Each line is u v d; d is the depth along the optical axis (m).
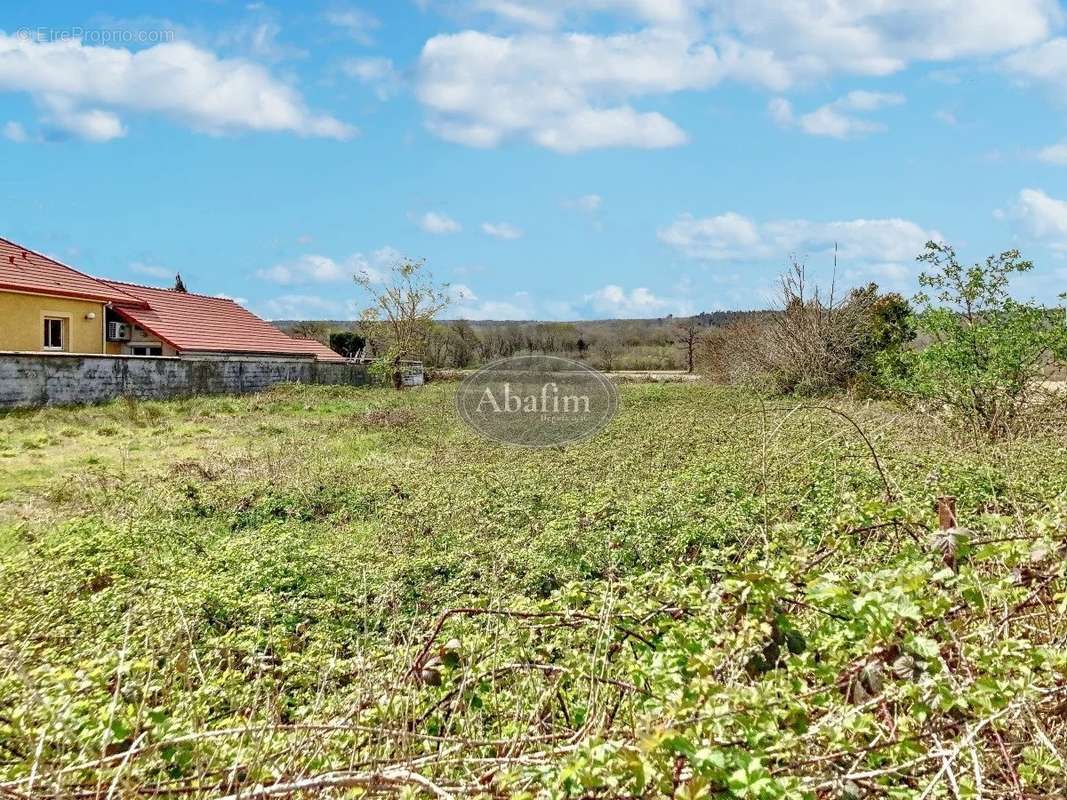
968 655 2.97
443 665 3.25
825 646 3.08
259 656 4.22
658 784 2.38
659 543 7.00
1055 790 2.53
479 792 2.64
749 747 2.47
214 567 6.62
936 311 12.98
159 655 4.37
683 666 2.99
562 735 3.06
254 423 18.97
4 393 18.27
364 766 2.79
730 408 19.55
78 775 2.69
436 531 7.88
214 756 2.72
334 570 6.53
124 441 15.56
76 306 25.61
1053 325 12.60
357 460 12.99
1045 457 9.31
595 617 3.65
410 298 33.62
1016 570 3.43
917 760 2.52
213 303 34.69
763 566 3.73
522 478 10.34
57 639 4.92
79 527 7.91
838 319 22.17
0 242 25.81
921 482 7.91
